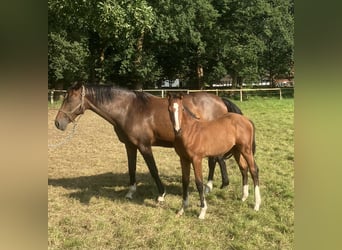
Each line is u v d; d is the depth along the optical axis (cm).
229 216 450
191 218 450
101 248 375
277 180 590
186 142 432
